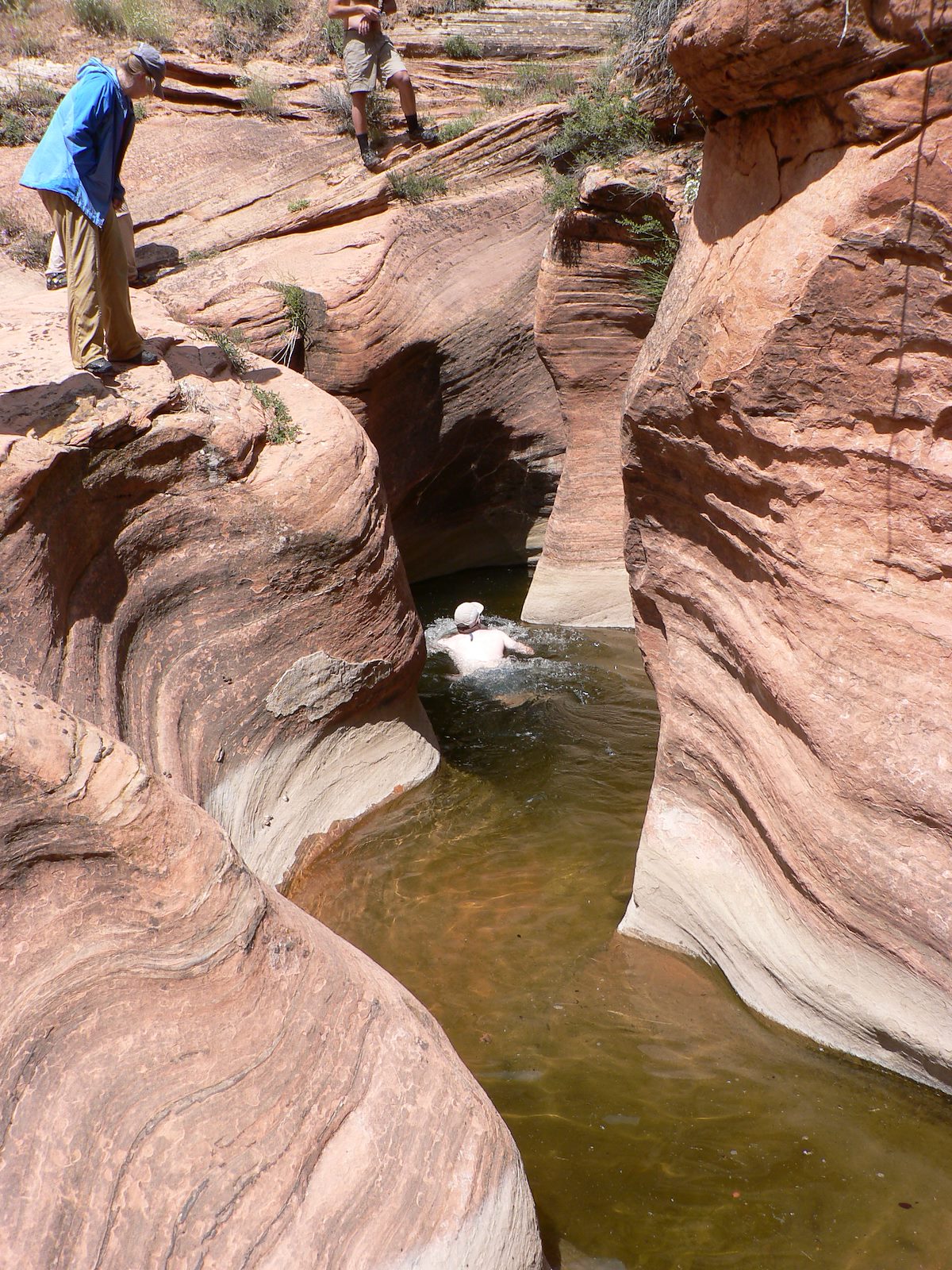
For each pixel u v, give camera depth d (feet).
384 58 32.22
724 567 14.11
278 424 20.49
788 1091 12.84
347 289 28.50
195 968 9.06
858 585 11.91
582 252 27.94
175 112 35.65
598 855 18.88
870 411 11.42
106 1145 8.08
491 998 15.19
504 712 25.34
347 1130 9.02
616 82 29.35
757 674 13.15
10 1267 7.41
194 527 18.39
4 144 32.50
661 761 15.92
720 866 14.93
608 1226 11.25
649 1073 13.44
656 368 13.76
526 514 36.86
